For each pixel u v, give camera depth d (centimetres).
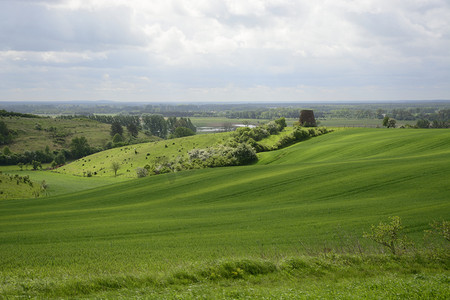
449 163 5575
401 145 8156
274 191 5447
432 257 2012
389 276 1666
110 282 1627
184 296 1327
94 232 3797
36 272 2220
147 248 3020
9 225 4397
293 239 3098
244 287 1552
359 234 3097
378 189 4831
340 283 1548
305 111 14562
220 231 3584
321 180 5634
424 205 3859
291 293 1298
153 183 7138
